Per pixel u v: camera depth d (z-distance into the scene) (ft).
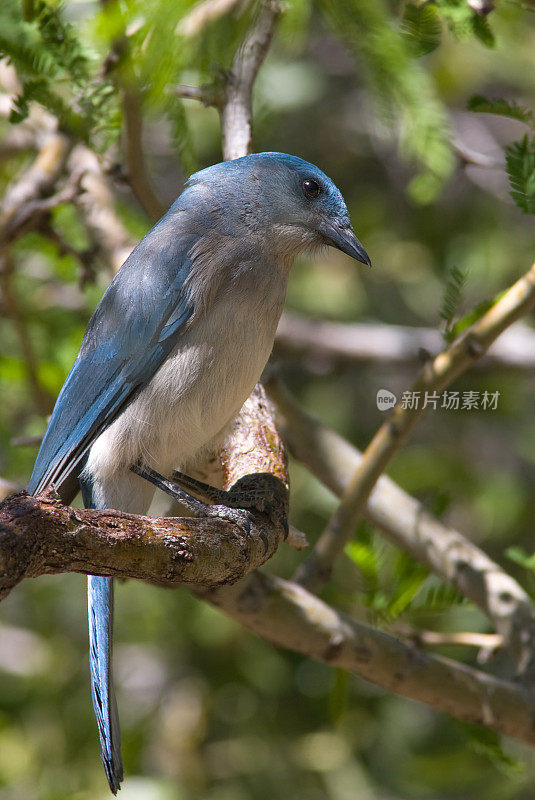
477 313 26.66
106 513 17.90
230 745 43.83
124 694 47.06
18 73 24.12
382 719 43.47
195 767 43.42
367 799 42.63
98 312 26.58
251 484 24.75
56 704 44.06
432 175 25.49
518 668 28.58
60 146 34.78
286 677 43.70
